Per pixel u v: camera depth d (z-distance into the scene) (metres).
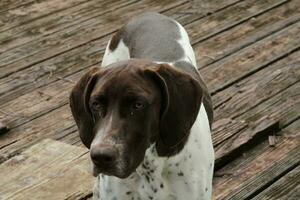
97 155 3.21
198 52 7.09
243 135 5.51
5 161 5.21
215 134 5.52
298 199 4.89
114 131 3.29
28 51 7.24
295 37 7.38
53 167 5.05
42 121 5.95
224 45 7.23
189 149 3.82
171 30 4.80
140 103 3.35
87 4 8.31
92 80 3.50
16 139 5.70
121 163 3.28
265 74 6.61
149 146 3.58
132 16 7.96
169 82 3.49
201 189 3.94
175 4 8.23
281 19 7.79
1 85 6.57
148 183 3.83
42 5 8.30
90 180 4.90
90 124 3.59
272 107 6.05
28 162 5.12
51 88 6.49
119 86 3.34
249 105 6.09
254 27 7.62
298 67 6.72
